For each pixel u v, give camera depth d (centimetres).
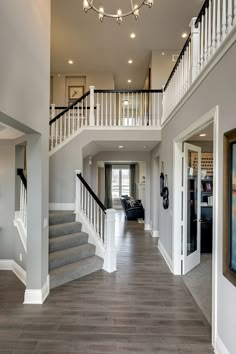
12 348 258
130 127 645
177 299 366
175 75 462
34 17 329
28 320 308
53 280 402
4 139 469
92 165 934
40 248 355
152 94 658
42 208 362
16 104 274
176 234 466
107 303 352
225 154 230
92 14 636
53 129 668
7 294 377
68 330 288
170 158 509
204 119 290
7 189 471
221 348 239
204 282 428
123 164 1564
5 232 472
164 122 573
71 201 650
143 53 841
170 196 508
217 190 253
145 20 662
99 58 869
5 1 246
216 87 255
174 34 729
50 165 652
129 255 591
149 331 287
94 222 533
